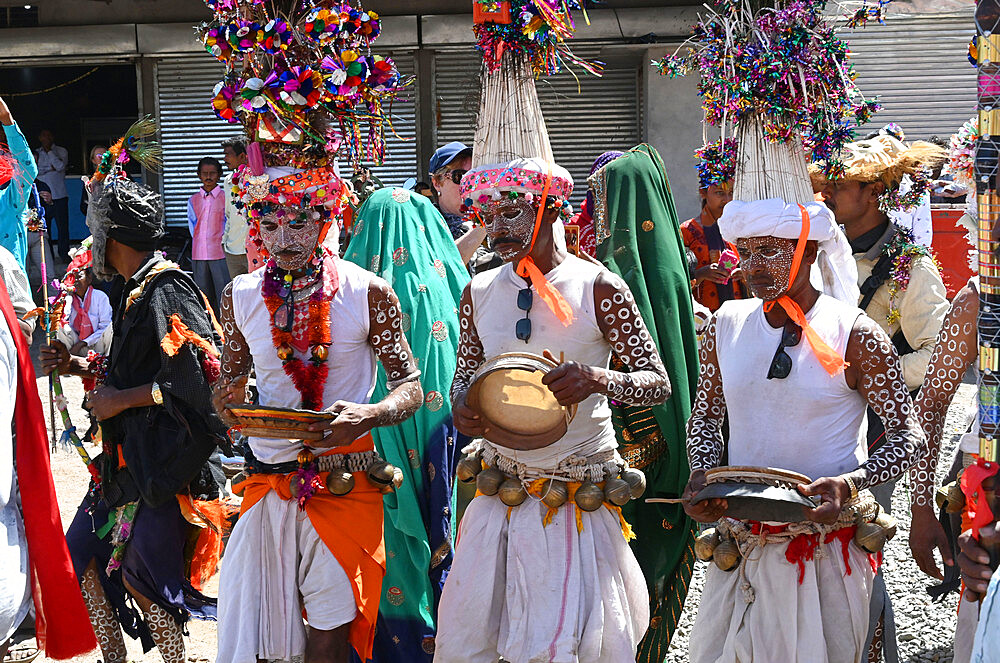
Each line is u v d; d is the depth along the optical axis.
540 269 6.16
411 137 27.52
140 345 7.52
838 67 5.80
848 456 5.82
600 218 7.79
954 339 6.04
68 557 7.23
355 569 6.17
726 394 6.01
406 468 7.47
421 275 7.80
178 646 7.75
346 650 6.18
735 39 5.91
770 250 5.72
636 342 6.10
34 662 8.48
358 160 6.61
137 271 7.76
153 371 7.58
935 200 17.53
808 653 5.74
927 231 9.53
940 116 26.25
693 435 6.18
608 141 27.30
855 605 5.84
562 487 6.12
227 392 6.34
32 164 8.37
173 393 7.36
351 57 6.27
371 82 6.44
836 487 5.43
